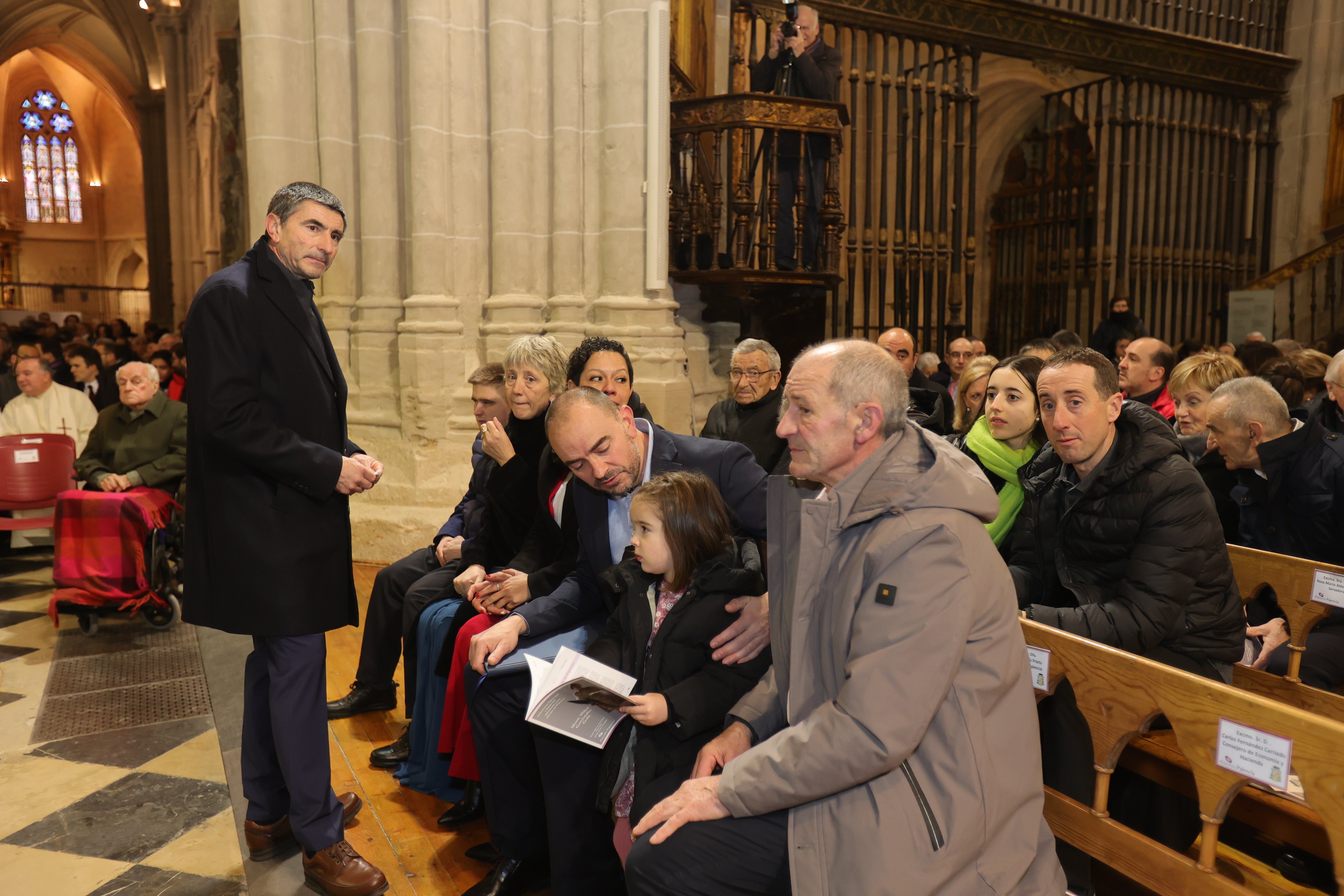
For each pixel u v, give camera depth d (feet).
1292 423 10.80
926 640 5.13
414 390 19.67
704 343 22.52
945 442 5.76
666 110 19.45
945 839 5.18
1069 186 38.96
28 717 12.15
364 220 20.35
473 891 8.05
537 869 8.23
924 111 33.65
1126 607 7.58
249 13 19.75
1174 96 36.06
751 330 21.44
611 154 19.61
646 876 5.84
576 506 8.48
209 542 8.00
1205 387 12.85
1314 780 4.86
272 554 7.88
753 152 21.07
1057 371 8.06
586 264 20.38
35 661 14.23
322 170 20.44
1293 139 38.32
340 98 20.26
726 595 7.13
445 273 20.04
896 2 27.91
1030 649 6.90
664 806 5.84
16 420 19.85
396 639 11.94
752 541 8.17
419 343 19.57
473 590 9.12
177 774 10.59
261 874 8.55
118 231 104.53
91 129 103.09
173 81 61.11
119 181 104.22
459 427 19.81
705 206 21.81
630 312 19.66
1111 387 8.00
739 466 8.64
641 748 6.81
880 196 28.50
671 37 22.88
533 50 19.84
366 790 10.09
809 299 21.75
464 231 20.25
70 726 11.88
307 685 8.21
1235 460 10.80
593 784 7.47
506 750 7.95
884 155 28.30
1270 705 5.10
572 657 7.11
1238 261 38.73
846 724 5.14
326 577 8.16
